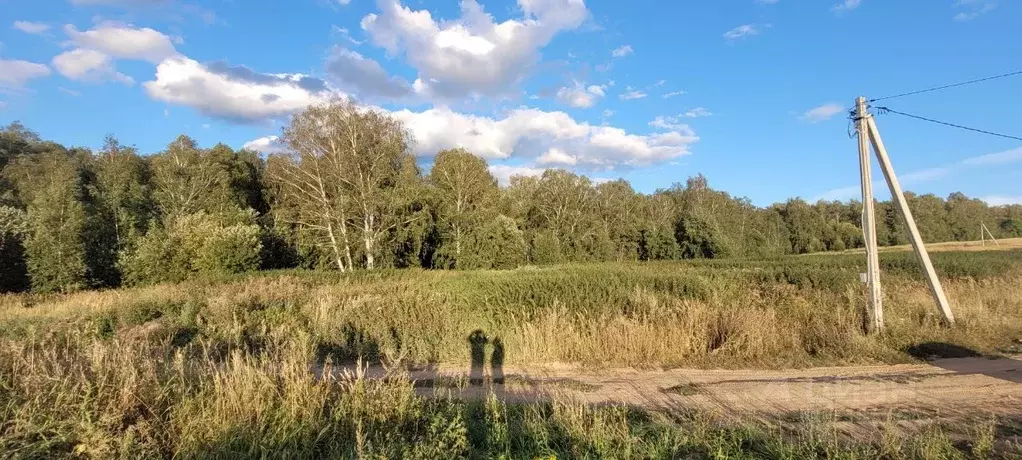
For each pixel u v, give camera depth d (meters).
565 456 4.58
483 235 38.25
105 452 4.49
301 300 14.51
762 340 9.50
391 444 4.68
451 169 46.81
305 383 5.74
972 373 8.10
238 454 4.55
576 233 56.06
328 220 38.81
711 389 7.33
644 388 7.46
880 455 4.58
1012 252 41.41
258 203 61.94
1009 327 11.29
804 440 4.91
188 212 46.78
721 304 11.72
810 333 10.17
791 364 8.84
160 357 6.99
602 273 19.17
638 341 9.36
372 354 9.61
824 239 76.25
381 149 40.53
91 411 4.91
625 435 4.94
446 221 43.56
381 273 29.84
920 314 11.79
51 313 15.16
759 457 4.68
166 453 4.72
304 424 5.01
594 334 9.66
